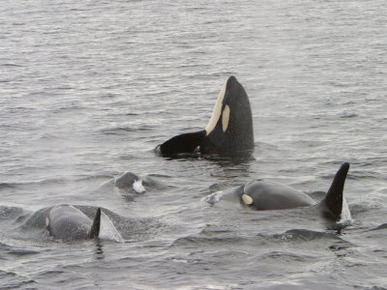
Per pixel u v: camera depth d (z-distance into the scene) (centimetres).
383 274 2450
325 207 3033
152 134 4772
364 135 4575
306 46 8519
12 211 3216
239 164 3975
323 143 4403
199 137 4250
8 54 8300
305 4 12500
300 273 2455
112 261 2577
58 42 9100
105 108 5597
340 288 2339
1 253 2698
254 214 3062
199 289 2327
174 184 3600
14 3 13038
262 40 9000
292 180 3647
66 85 6569
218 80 6706
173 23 10531
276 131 4753
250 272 2467
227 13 11512
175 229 2922
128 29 10025
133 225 2977
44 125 5034
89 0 13350
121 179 3547
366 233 2836
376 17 10788
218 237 2806
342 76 6712
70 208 3028
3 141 4591
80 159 4150
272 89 6234
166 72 7156
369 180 3600
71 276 2459
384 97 5753
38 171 3906
